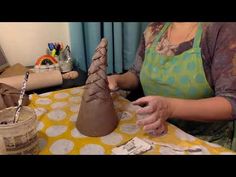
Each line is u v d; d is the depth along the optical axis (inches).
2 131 19.6
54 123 27.7
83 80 50.2
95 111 24.6
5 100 28.9
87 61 57.2
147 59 37.7
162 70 35.3
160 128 25.4
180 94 34.2
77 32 54.2
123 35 58.6
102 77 24.6
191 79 32.5
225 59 29.4
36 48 57.4
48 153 22.8
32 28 55.2
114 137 25.2
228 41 29.7
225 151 22.9
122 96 35.1
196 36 32.3
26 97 31.1
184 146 23.7
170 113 26.4
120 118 28.6
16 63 54.7
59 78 46.0
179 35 34.4
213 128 34.5
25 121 20.5
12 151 20.7
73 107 31.2
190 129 34.5
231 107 27.4
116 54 58.6
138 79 40.5
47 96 34.1
